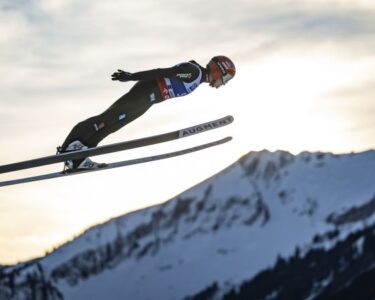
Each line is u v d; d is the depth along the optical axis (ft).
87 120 64.54
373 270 427.33
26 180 67.36
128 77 63.41
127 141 66.33
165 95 65.26
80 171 66.74
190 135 68.54
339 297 424.05
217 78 66.33
